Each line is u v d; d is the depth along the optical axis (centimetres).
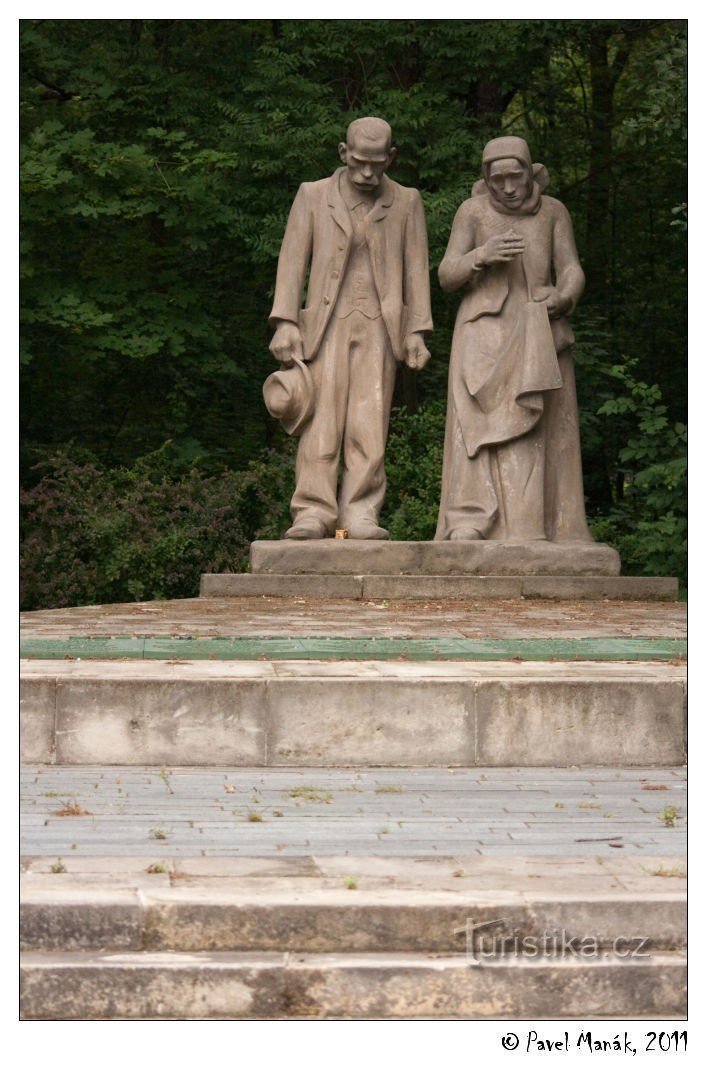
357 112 2411
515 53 2394
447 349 2453
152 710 970
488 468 1664
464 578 1562
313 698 977
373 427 1686
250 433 2689
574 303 1692
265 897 684
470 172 2348
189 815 838
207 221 2395
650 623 1333
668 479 1936
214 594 1548
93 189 2338
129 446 2583
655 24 2592
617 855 765
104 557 1923
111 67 2503
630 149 2752
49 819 824
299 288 1692
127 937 671
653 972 668
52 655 1070
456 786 930
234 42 2594
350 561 1590
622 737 997
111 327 2406
